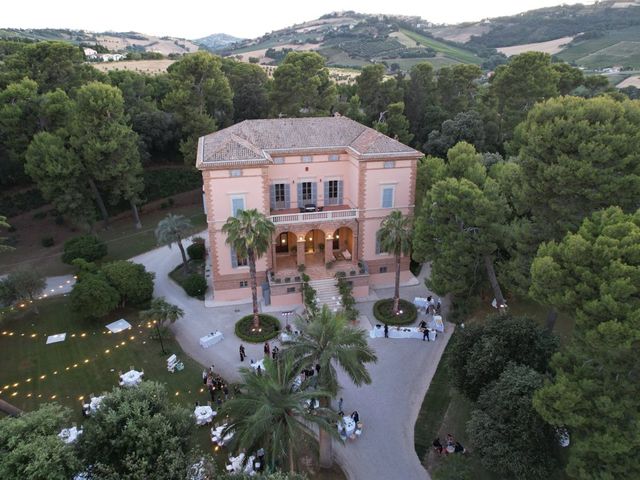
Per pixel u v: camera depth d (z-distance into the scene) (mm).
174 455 21375
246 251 38781
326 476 27359
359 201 46438
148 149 77750
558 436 25875
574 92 79812
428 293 48156
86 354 38969
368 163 45188
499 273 38375
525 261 35344
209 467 23484
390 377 35781
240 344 40156
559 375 24141
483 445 25016
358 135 49844
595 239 24609
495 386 26797
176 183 77938
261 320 42906
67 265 55469
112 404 23562
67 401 33594
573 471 22953
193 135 71500
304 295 44656
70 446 21672
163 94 89312
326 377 25844
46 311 45688
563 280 24750
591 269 24031
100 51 159000
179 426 23188
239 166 42594
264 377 23266
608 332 21094
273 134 49188
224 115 81375
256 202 44469
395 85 84562
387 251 41938
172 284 50969
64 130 59906
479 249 37031
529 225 35688
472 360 29188
